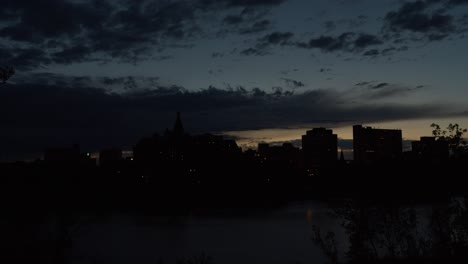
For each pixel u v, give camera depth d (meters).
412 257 25.84
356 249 26.56
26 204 21.48
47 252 17.91
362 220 26.59
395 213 26.59
